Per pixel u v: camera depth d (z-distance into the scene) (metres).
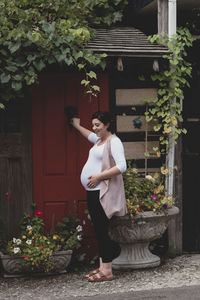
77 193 5.64
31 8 5.68
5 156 5.47
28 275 5.18
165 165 5.82
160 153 5.80
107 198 4.72
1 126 5.46
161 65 5.70
